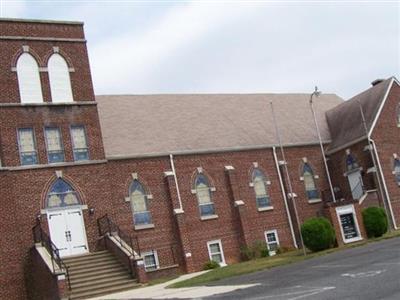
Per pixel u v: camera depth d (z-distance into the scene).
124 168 35.62
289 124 45.44
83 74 34.84
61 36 34.84
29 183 31.42
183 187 37.25
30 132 32.44
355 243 31.89
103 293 26.88
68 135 33.28
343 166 43.12
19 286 29.27
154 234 35.25
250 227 38.72
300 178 42.31
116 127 38.16
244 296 17.62
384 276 16.97
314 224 31.27
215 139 40.41
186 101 44.19
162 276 32.34
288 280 20.22
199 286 23.61
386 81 44.25
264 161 41.25
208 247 36.84
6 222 29.75
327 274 19.98
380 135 41.62
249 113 45.47
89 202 32.62
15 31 33.50
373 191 39.97
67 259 29.86
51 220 31.41
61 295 25.91
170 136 39.09
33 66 33.56
